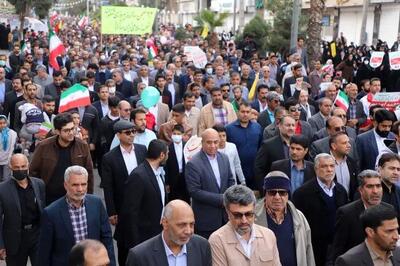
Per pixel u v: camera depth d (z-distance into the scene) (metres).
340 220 5.98
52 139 7.85
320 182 6.73
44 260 5.96
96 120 11.83
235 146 8.86
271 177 5.70
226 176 7.54
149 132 9.29
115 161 7.87
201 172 7.30
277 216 5.80
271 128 9.56
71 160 7.84
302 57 23.27
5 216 6.95
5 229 6.97
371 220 4.70
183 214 4.70
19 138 10.70
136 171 6.95
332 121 8.55
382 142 8.51
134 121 9.07
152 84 16.80
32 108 10.77
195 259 4.99
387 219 4.65
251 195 5.08
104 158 7.93
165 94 15.12
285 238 5.79
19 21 43.69
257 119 11.08
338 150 7.42
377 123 8.49
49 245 5.96
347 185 7.51
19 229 7.02
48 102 11.34
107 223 6.30
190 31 43.31
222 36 41.69
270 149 8.41
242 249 5.21
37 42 31.31
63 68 18.06
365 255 4.77
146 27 23.44
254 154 9.66
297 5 23.39
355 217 5.91
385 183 6.58
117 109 11.41
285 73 18.47
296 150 7.37
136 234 6.83
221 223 7.33
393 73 19.97
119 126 7.88
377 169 6.97
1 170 9.77
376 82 13.06
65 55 23.08
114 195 7.91
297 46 23.88
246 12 57.72
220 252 5.19
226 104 11.41
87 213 6.10
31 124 10.56
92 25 61.19
